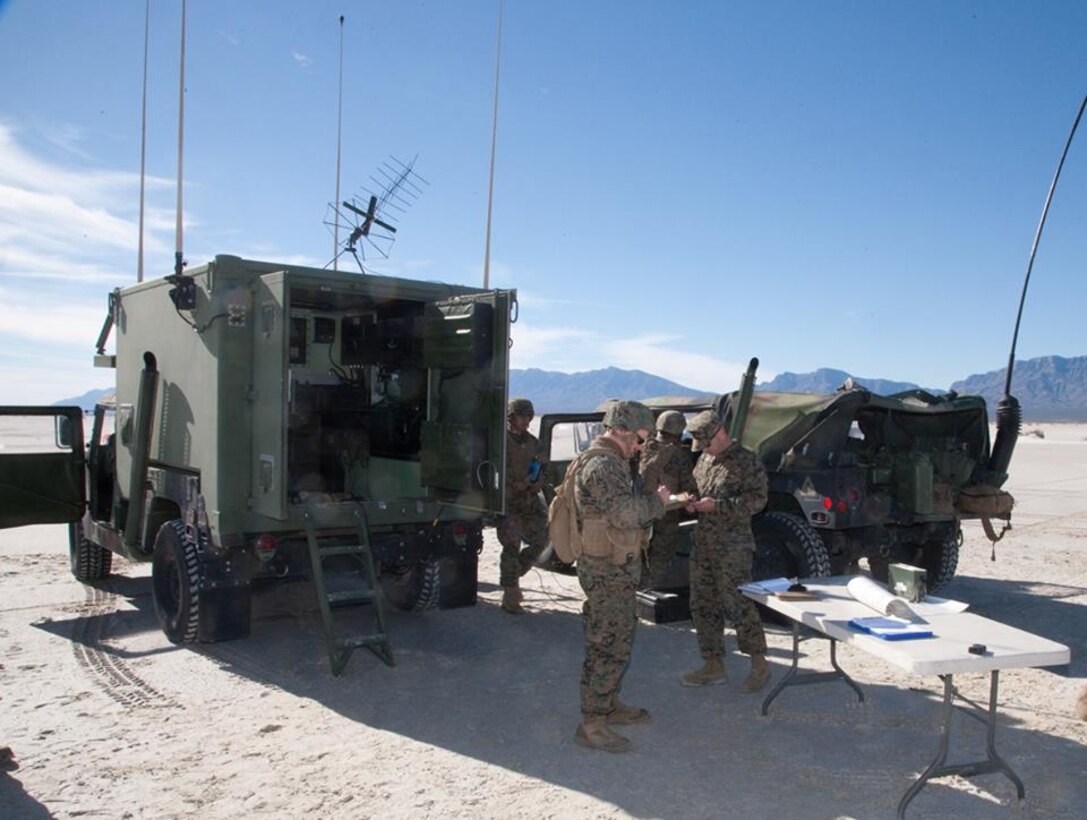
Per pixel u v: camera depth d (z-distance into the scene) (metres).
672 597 7.07
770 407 7.45
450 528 6.85
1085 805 3.76
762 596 4.57
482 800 3.79
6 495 7.25
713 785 3.96
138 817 3.64
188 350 6.31
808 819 3.63
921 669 3.34
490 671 5.75
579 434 8.45
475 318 6.05
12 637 6.55
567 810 3.70
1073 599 8.23
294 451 7.69
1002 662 3.43
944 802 3.79
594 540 4.30
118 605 7.61
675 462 6.30
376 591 5.95
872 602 4.23
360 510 6.21
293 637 6.58
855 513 6.89
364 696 5.23
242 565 6.14
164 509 6.93
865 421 7.90
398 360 7.50
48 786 3.94
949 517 7.55
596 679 4.32
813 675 5.01
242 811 3.69
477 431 6.18
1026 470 25.89
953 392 8.38
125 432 7.43
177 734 4.59
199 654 6.10
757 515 7.15
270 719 4.83
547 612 7.51
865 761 4.23
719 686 5.40
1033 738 4.54
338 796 3.84
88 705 5.04
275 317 5.62
